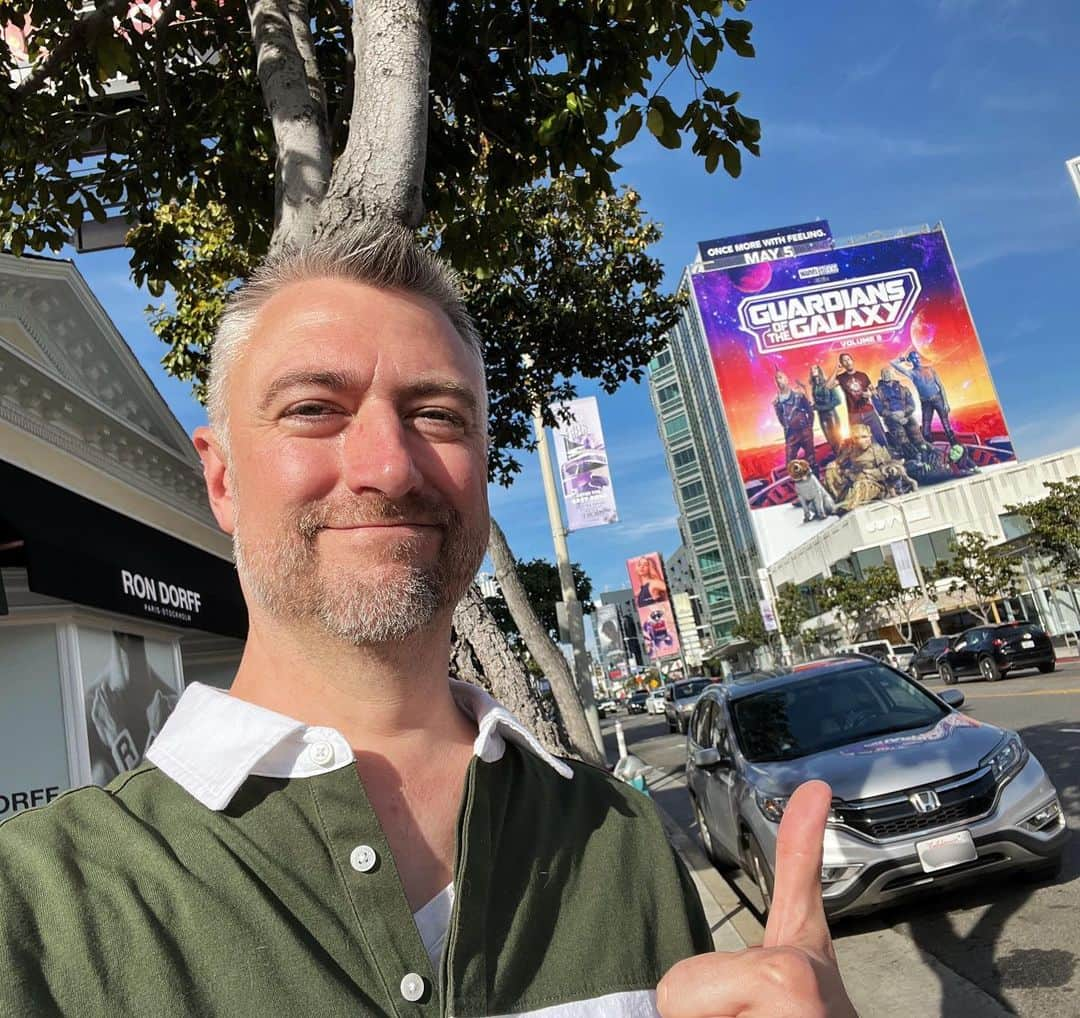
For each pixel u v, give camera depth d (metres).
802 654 57.94
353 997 0.87
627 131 3.93
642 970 1.12
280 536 1.17
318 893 0.94
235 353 1.29
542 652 6.31
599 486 14.97
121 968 0.81
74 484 7.84
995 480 45.12
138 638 8.74
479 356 1.47
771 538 68.00
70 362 8.94
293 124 3.14
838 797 5.05
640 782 6.59
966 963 4.52
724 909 6.30
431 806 1.18
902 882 4.86
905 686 6.42
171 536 9.86
